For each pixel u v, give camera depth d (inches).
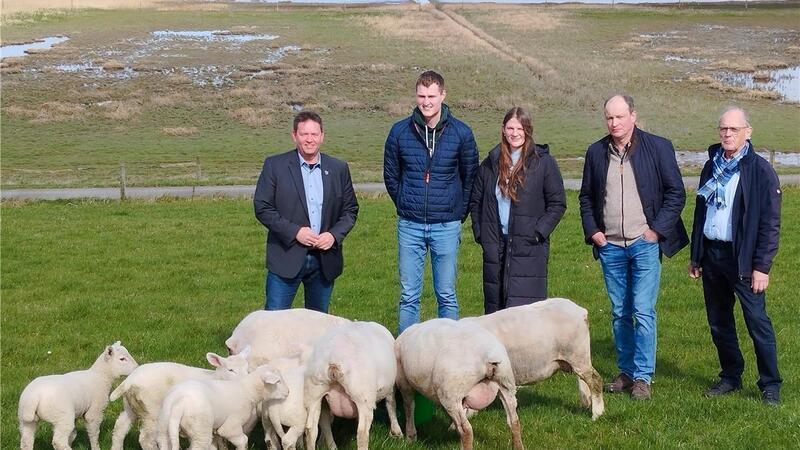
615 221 407.5
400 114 2269.9
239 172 1578.5
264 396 324.8
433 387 334.0
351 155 1793.8
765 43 3366.1
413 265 426.3
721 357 421.1
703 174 405.7
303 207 416.2
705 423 375.6
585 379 379.2
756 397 409.7
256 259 818.2
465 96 2410.2
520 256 410.3
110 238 917.2
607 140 410.3
